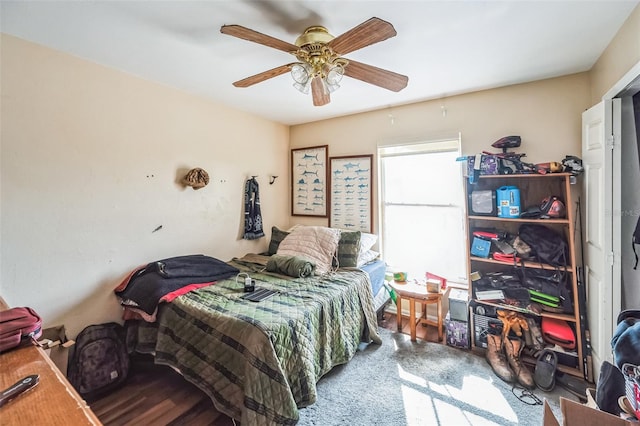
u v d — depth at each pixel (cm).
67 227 193
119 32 166
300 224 381
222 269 254
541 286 218
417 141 292
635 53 145
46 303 184
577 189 226
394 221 320
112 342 202
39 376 75
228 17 151
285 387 152
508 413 169
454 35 170
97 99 205
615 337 112
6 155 169
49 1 137
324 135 358
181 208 262
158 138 243
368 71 169
